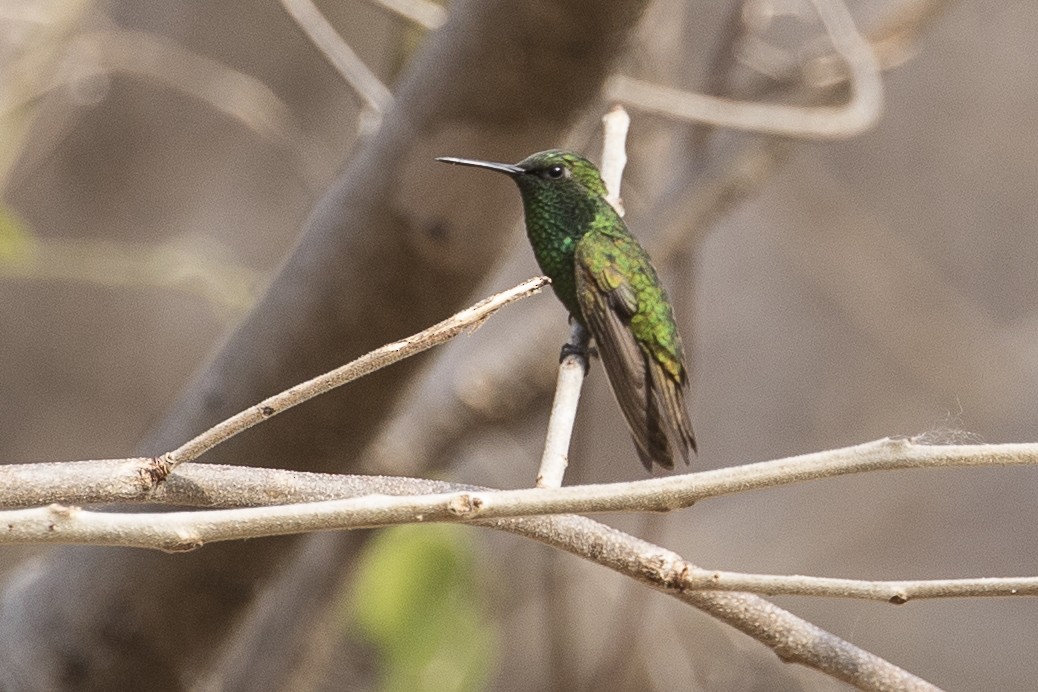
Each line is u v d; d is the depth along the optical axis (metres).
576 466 10.36
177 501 4.20
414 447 9.88
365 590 8.64
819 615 17.20
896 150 19.89
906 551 17.70
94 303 18.16
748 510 17.75
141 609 7.09
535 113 6.42
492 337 11.80
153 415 17.47
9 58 9.41
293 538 7.00
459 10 6.43
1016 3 19.72
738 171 10.12
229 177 18.48
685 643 11.59
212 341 18.52
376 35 17.94
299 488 4.26
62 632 7.16
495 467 12.84
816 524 17.67
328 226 6.69
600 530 4.34
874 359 19.03
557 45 6.20
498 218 6.57
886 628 17.25
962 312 17.61
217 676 7.57
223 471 4.25
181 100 18.11
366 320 6.68
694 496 3.72
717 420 19.16
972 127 19.83
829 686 10.69
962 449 3.75
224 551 6.97
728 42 10.72
